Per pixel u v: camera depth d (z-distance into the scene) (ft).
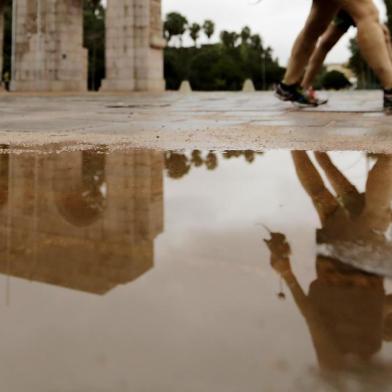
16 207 5.50
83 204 5.70
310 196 6.11
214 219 4.92
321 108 28.60
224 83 251.39
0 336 2.28
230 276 3.15
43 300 2.72
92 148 11.42
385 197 5.98
